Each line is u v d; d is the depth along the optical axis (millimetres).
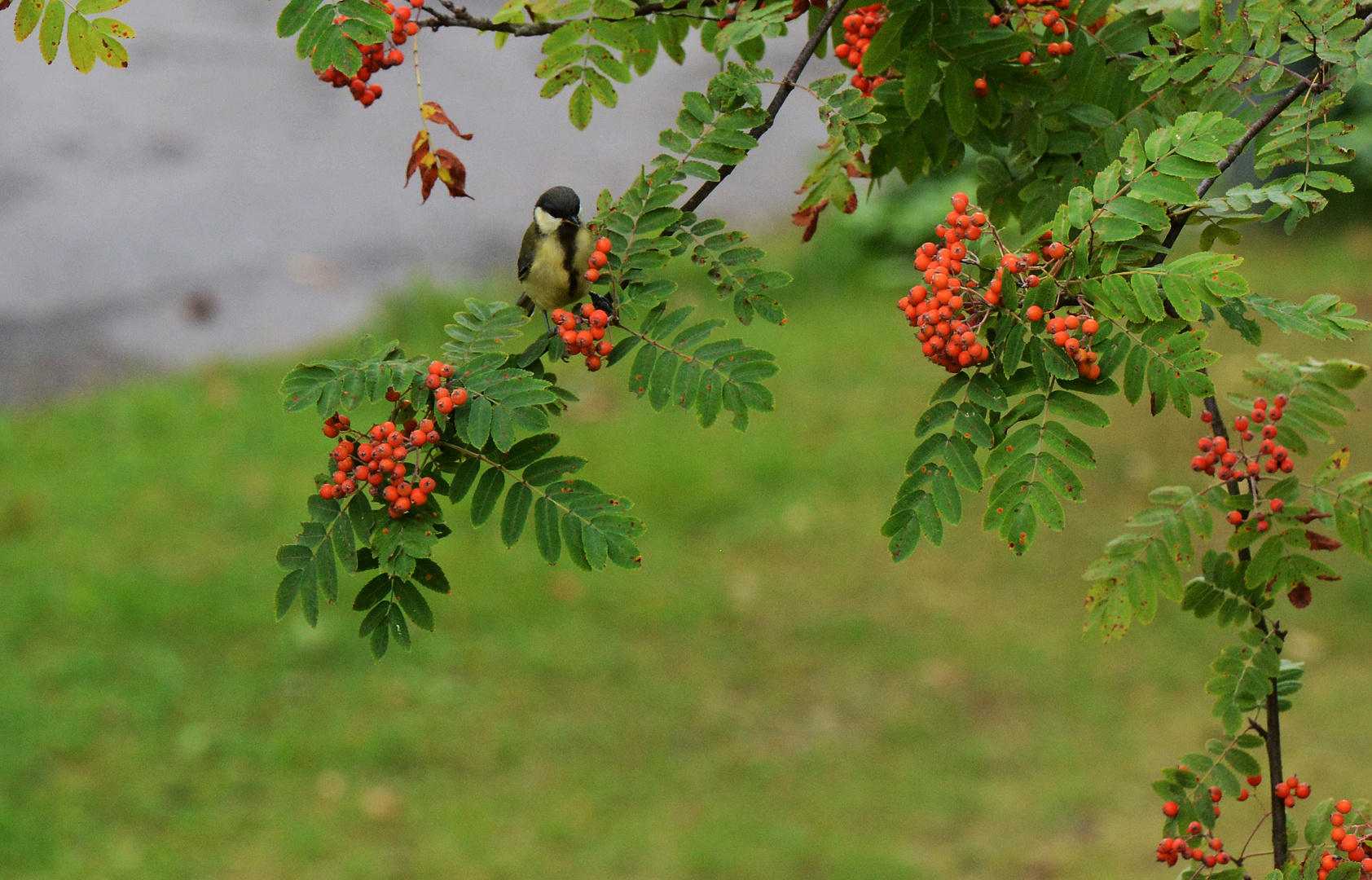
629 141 27266
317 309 20531
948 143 5332
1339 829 4199
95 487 15789
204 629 13336
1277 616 13445
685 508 15406
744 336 19344
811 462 16219
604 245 4234
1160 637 13352
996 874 10539
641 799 11461
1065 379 3707
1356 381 4543
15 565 14195
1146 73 4598
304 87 29734
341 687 12734
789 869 10633
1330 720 11977
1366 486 4285
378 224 23500
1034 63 5117
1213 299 3557
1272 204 4043
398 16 4465
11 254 21875
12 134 26453
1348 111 17188
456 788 11570
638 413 17609
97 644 13055
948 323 3721
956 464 3779
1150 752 11758
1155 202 3691
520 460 3996
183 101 28531
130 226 23047
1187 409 3643
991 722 12289
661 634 13523
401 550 3861
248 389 18141
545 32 4875
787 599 14016
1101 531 14695
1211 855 4500
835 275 21297
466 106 28969
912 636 13414
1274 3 4367
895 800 11398
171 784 11430
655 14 5605
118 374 18625
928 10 4840
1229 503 4383
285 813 11195
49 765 11555
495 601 13938
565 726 12297
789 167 25781
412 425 4027
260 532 14938
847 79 4625
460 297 20016
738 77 4535
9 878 10320
